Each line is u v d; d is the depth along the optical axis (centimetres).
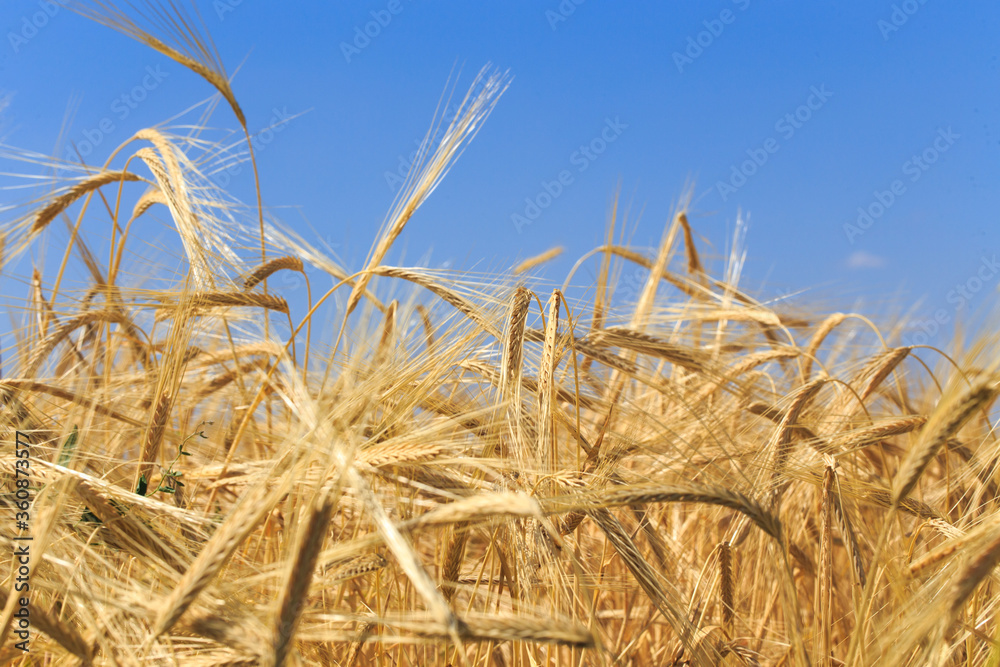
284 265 101
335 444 77
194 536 82
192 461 97
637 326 105
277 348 97
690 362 95
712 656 84
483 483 85
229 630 75
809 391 93
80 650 77
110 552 82
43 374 95
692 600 88
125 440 93
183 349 92
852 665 81
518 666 85
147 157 102
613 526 82
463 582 89
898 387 108
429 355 88
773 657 91
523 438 85
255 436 94
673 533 96
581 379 97
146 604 77
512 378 86
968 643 84
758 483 91
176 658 78
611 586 88
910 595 85
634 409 93
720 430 95
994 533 79
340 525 87
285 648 73
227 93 102
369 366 87
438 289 92
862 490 90
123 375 98
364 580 91
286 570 74
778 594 92
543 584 83
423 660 86
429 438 83
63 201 102
